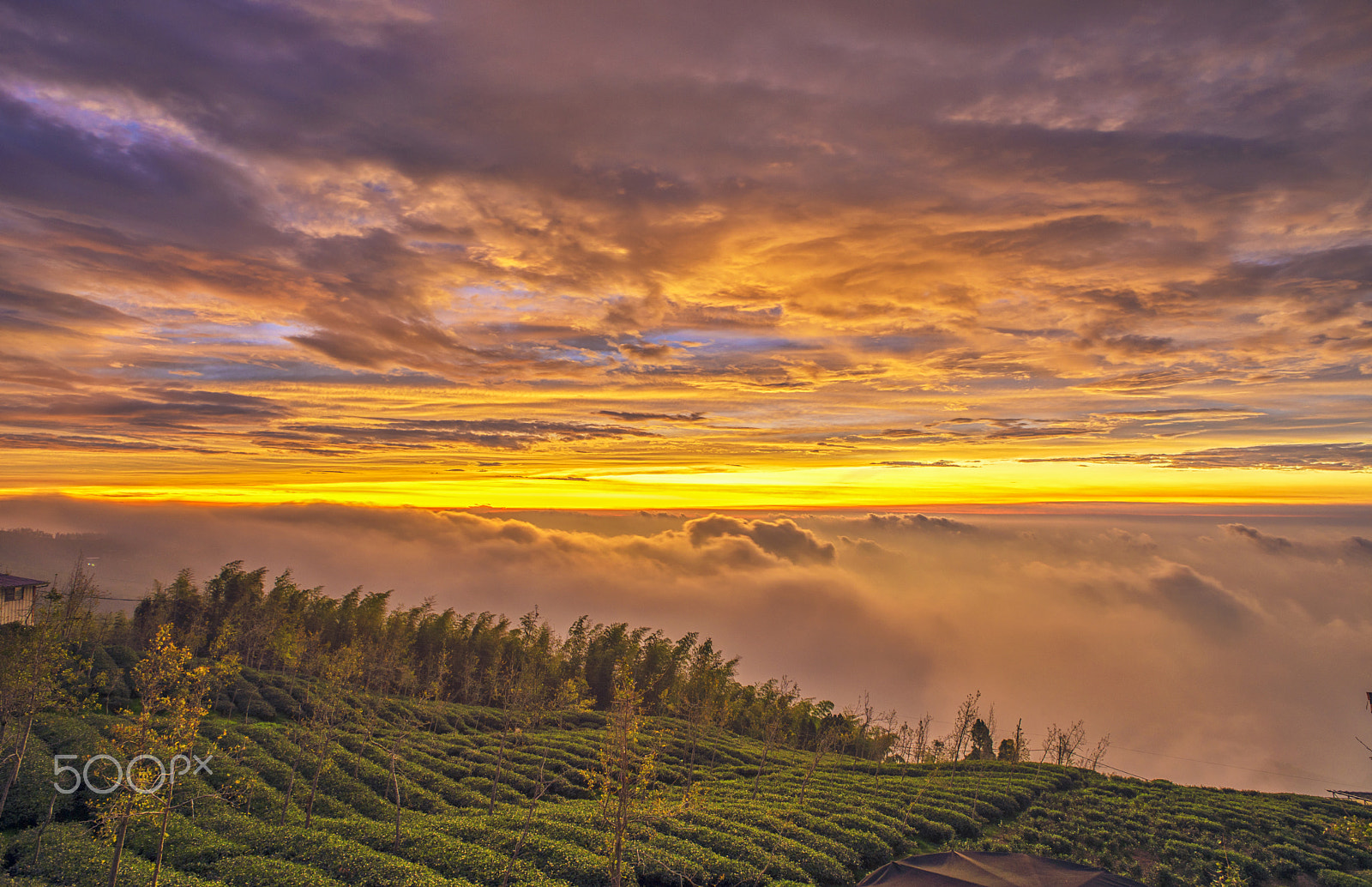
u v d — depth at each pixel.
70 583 74.50
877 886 24.19
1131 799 50.59
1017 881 23.70
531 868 29.17
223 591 102.38
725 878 30.39
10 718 30.92
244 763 43.81
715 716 75.19
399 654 76.88
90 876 24.98
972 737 89.19
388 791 43.03
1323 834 41.44
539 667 97.44
